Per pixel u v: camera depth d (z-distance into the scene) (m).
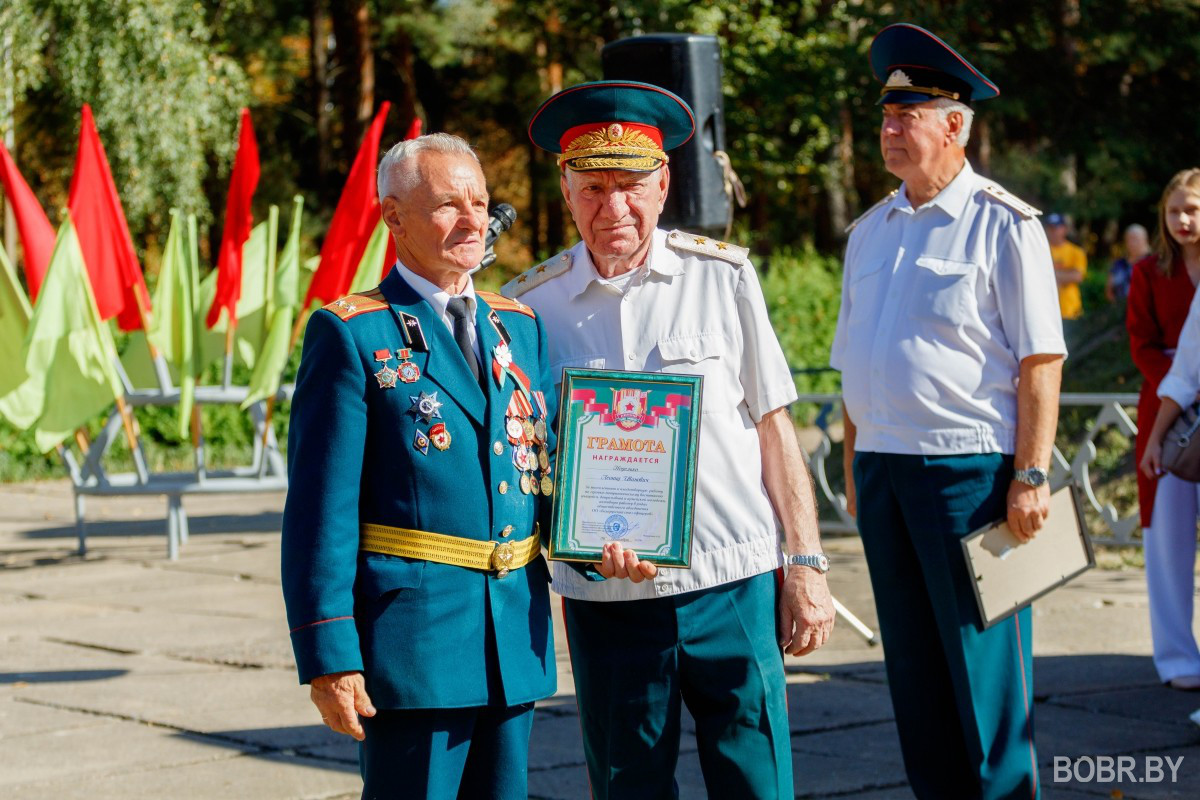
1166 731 5.00
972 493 3.83
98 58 17.95
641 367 3.20
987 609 3.78
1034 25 27.16
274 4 28.36
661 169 3.18
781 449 3.26
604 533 2.95
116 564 9.06
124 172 18.38
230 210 8.94
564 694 5.79
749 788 3.09
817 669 6.05
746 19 22.38
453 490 2.81
